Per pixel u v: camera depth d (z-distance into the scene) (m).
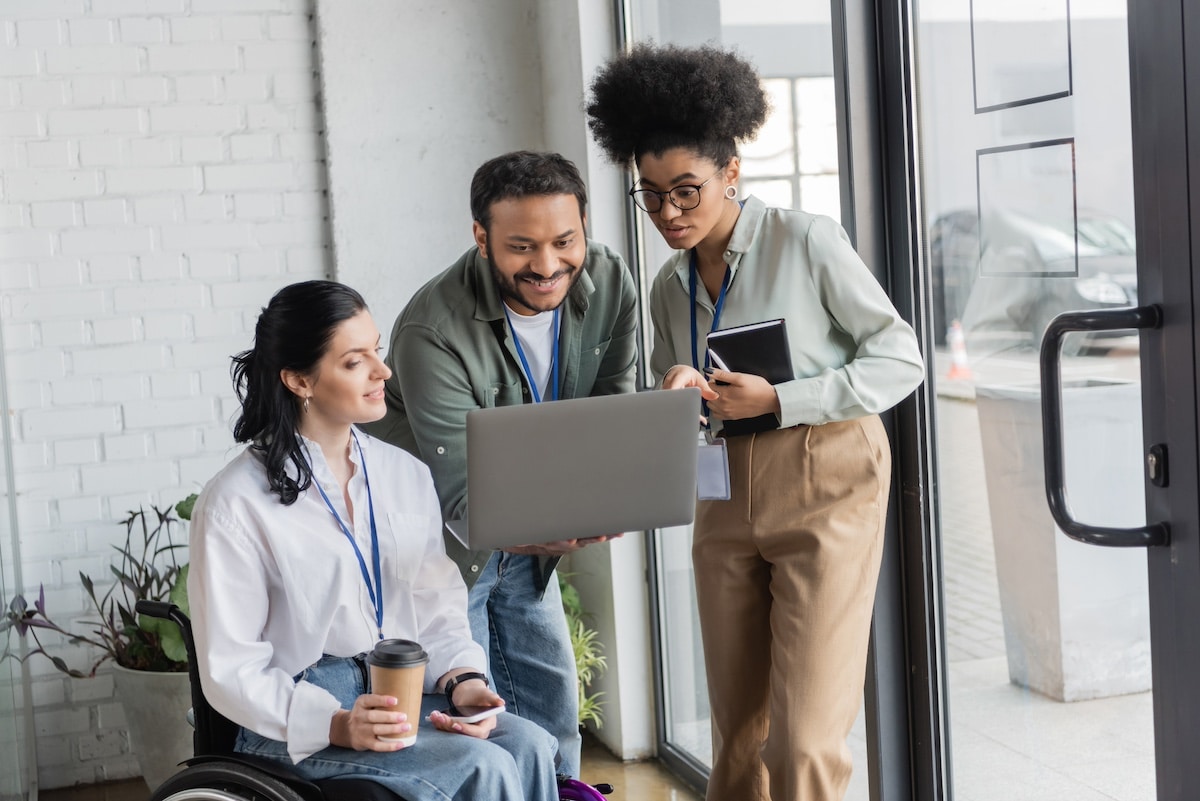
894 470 2.39
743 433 2.11
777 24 2.65
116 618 3.67
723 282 2.16
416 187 3.80
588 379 2.39
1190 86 1.52
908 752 2.44
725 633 2.23
